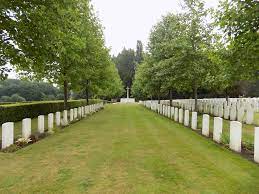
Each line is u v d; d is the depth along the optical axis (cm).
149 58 2944
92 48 2239
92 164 764
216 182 615
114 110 3419
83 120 2066
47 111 2552
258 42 712
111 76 3544
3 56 1284
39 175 669
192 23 1759
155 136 1248
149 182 614
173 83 2061
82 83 2969
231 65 914
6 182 618
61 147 1004
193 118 1483
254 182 616
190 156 854
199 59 1762
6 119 1795
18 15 1161
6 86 5691
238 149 911
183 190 565
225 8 745
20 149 973
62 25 1266
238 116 1827
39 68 1373
